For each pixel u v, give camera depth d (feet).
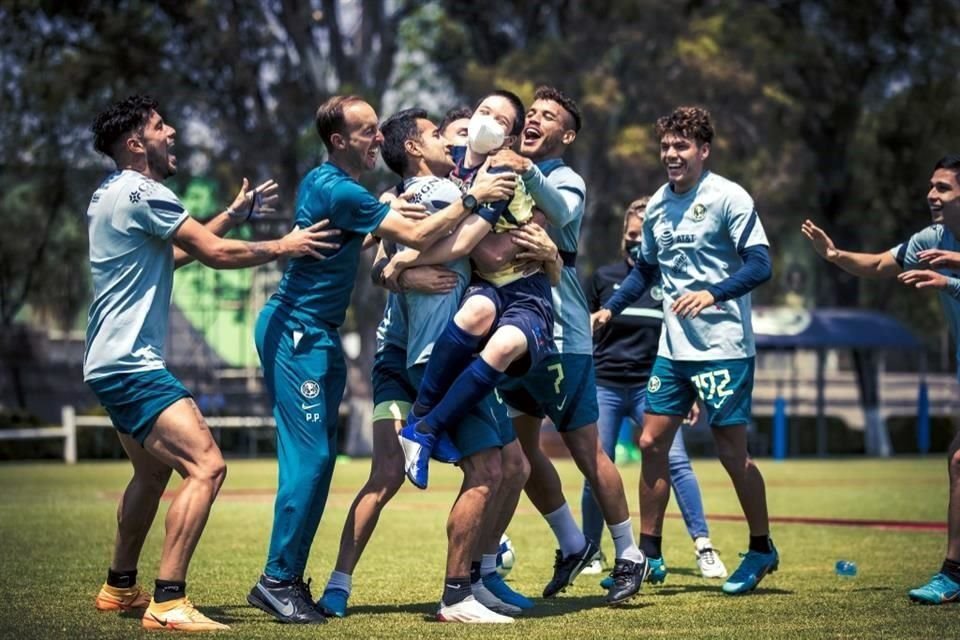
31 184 168.86
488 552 36.32
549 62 150.82
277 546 32.94
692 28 153.07
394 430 35.06
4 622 32.60
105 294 32.55
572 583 41.86
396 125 35.78
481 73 151.23
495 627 32.01
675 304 37.45
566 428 36.83
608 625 32.48
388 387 35.47
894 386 225.56
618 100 144.87
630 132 144.97
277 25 157.38
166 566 31.73
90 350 32.60
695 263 39.78
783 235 195.42
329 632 31.07
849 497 82.64
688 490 44.52
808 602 36.73
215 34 150.82
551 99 37.73
